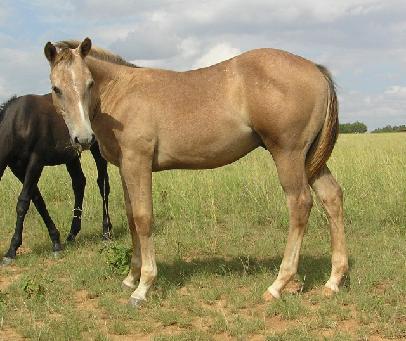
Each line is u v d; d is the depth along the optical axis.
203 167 5.00
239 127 4.75
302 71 4.64
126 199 5.19
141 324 4.36
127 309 4.68
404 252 6.15
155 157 4.89
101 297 5.10
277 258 6.25
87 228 8.10
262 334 4.11
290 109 4.56
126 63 5.29
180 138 4.77
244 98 4.68
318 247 6.62
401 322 4.17
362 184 9.48
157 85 4.86
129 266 5.73
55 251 6.87
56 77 4.56
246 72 4.70
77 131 4.46
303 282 5.20
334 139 4.82
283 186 4.75
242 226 7.84
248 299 4.84
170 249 6.68
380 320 4.20
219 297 5.00
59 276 5.93
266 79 4.60
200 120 4.74
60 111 4.68
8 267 6.38
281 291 4.84
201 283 5.35
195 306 4.71
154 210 8.88
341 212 4.99
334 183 5.02
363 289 4.92
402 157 12.74
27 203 6.70
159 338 4.01
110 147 5.00
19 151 6.70
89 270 5.84
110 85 4.96
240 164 13.45
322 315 4.39
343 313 4.36
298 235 4.78
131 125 4.77
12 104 6.77
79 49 4.65
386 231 7.27
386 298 4.66
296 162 4.70
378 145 23.55
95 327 4.32
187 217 8.38
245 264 6.00
